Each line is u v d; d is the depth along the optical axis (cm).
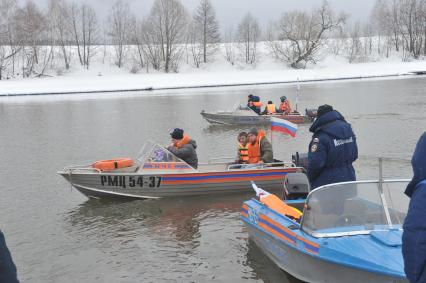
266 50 8069
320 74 6475
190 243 820
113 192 1080
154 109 3200
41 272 729
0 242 281
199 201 1062
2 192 1189
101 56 7538
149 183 1073
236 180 1095
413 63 7269
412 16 8481
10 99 4409
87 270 730
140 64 7306
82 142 1958
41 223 948
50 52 7138
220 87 5447
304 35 7469
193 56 7650
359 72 6575
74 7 7519
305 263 586
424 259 282
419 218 285
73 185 1078
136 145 1853
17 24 6762
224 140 1919
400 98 3341
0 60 6594
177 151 1109
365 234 554
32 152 1759
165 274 705
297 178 785
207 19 7969
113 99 4162
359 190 571
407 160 1255
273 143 1777
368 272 486
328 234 559
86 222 948
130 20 7675
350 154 653
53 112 3172
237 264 729
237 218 942
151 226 912
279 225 643
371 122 2219
